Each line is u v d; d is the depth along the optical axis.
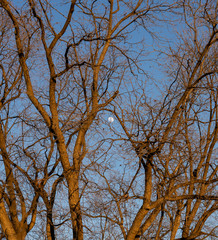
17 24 10.18
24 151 9.71
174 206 10.12
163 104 9.62
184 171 9.32
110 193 9.36
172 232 9.61
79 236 9.41
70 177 9.72
